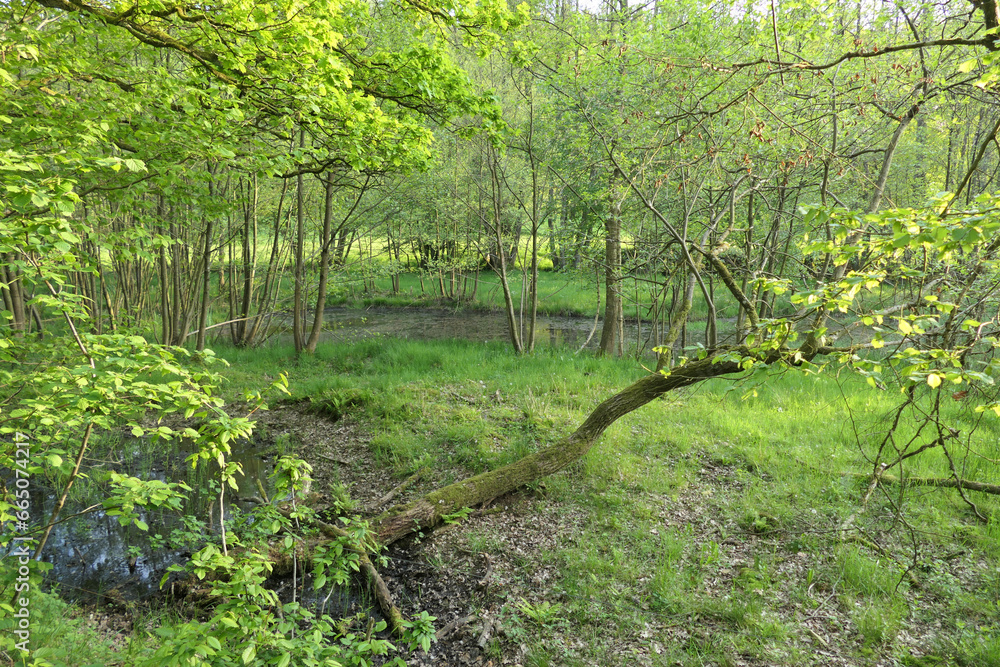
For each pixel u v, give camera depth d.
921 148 9.91
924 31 6.08
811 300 2.70
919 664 3.74
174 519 6.09
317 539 5.43
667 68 5.54
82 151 4.13
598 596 4.58
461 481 6.33
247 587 2.61
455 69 6.65
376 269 17.44
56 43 5.13
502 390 9.47
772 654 3.88
